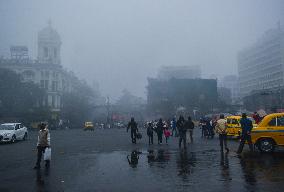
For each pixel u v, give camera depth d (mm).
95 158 15000
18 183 9422
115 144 23500
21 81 78125
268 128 15195
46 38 104438
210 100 92500
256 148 17234
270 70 135000
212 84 95188
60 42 107438
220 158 13766
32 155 16781
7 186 9039
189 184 8781
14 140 27094
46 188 8695
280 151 15773
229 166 11500
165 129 24594
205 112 89750
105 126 91000
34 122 74375
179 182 9070
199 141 24828
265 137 15180
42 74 100125
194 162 12828
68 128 82000
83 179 9836
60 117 89062
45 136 12367
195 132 42812
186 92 93562
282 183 8617
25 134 30594
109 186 8781
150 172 10805
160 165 12297
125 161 13750
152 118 97812
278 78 129125
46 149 12641
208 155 15062
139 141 26719
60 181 9602
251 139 15266
